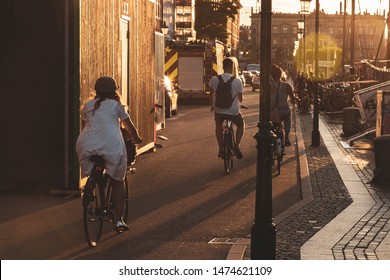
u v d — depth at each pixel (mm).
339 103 63281
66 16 22656
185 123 53375
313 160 32531
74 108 22797
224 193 23703
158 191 23953
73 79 22781
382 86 41125
